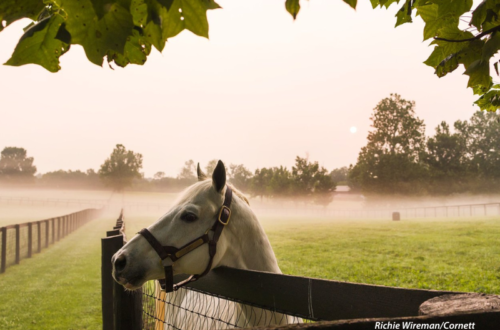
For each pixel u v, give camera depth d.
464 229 17.25
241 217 2.41
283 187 60.34
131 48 1.00
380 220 32.44
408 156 56.38
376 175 54.94
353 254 11.27
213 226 2.28
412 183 53.62
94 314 6.08
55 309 6.34
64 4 0.71
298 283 1.63
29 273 9.45
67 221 20.91
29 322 5.69
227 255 2.38
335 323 0.78
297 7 0.90
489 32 1.42
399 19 1.65
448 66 1.58
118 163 101.94
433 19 1.53
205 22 0.79
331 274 8.29
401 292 1.28
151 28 0.81
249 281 1.90
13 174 120.19
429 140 58.47
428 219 28.78
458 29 1.51
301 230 21.58
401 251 11.41
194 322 2.78
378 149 58.00
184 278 2.55
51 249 14.34
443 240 13.59
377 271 8.41
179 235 2.21
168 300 3.37
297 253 11.91
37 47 0.81
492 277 7.21
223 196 2.38
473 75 1.51
